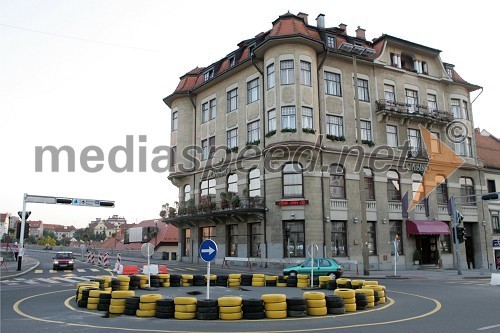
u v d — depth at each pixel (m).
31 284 20.00
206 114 39.22
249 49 34.88
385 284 20.50
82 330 8.84
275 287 17.77
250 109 33.66
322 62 32.28
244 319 10.28
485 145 44.16
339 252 30.28
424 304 12.95
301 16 35.00
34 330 8.87
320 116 31.58
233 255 34.00
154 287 16.95
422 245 35.38
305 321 9.94
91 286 13.27
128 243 63.91
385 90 35.41
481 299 14.23
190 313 10.36
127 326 9.30
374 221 32.41
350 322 9.73
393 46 36.41
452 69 40.12
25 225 29.48
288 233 27.33
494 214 40.03
